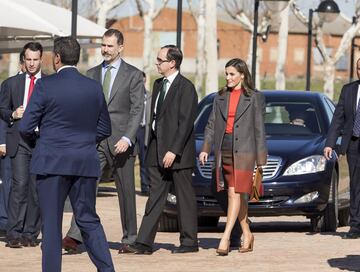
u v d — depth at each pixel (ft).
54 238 46.47
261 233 72.69
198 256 59.06
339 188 75.72
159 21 443.73
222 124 59.98
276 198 70.44
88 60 370.12
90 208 47.16
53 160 46.14
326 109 76.89
